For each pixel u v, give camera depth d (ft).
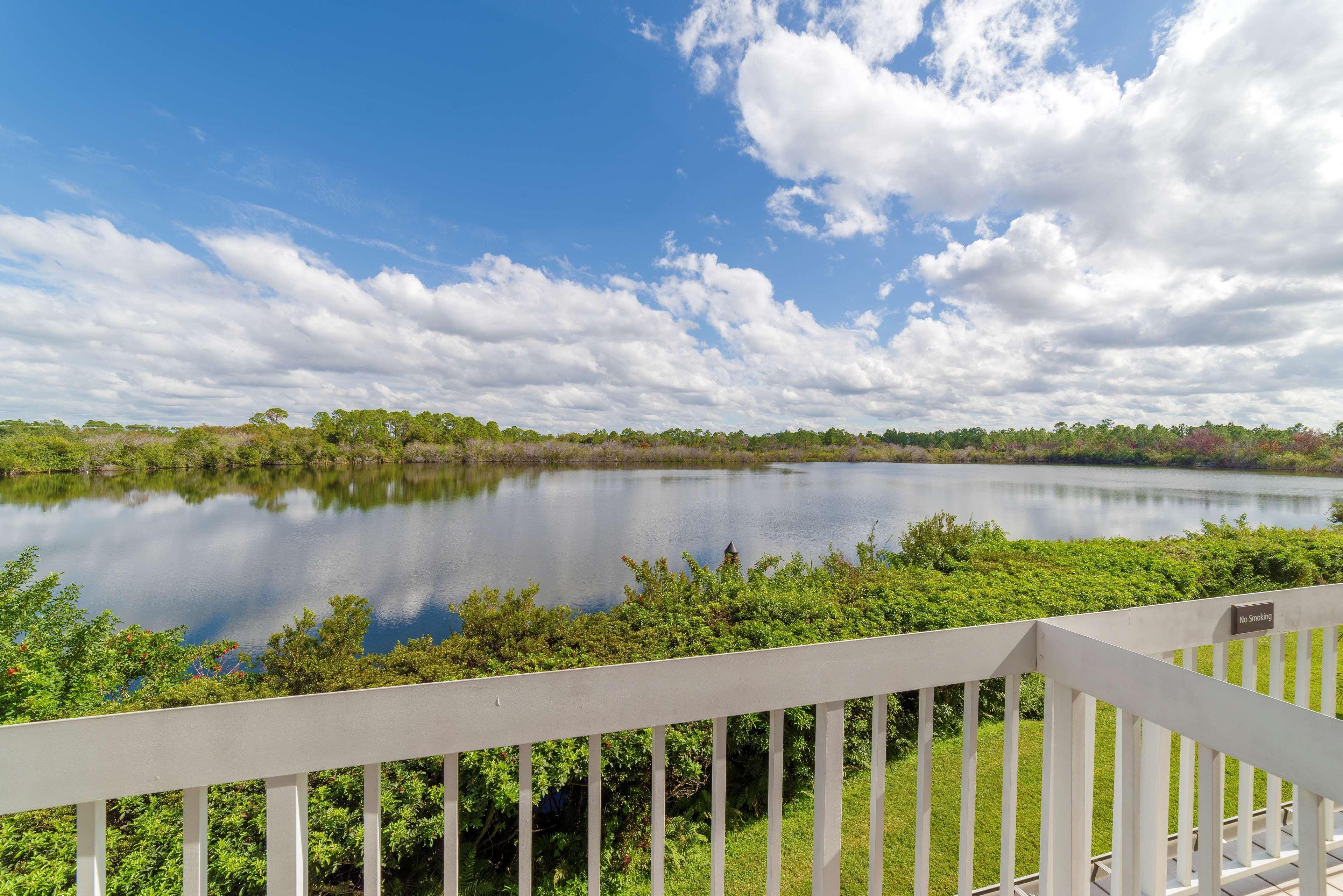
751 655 3.80
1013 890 4.42
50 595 12.46
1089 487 95.96
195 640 28.37
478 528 58.39
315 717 3.01
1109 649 3.91
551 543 51.57
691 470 143.33
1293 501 75.00
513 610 12.98
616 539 53.42
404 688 3.15
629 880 9.52
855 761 11.75
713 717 3.73
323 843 8.02
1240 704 3.18
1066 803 4.32
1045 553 22.68
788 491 93.35
